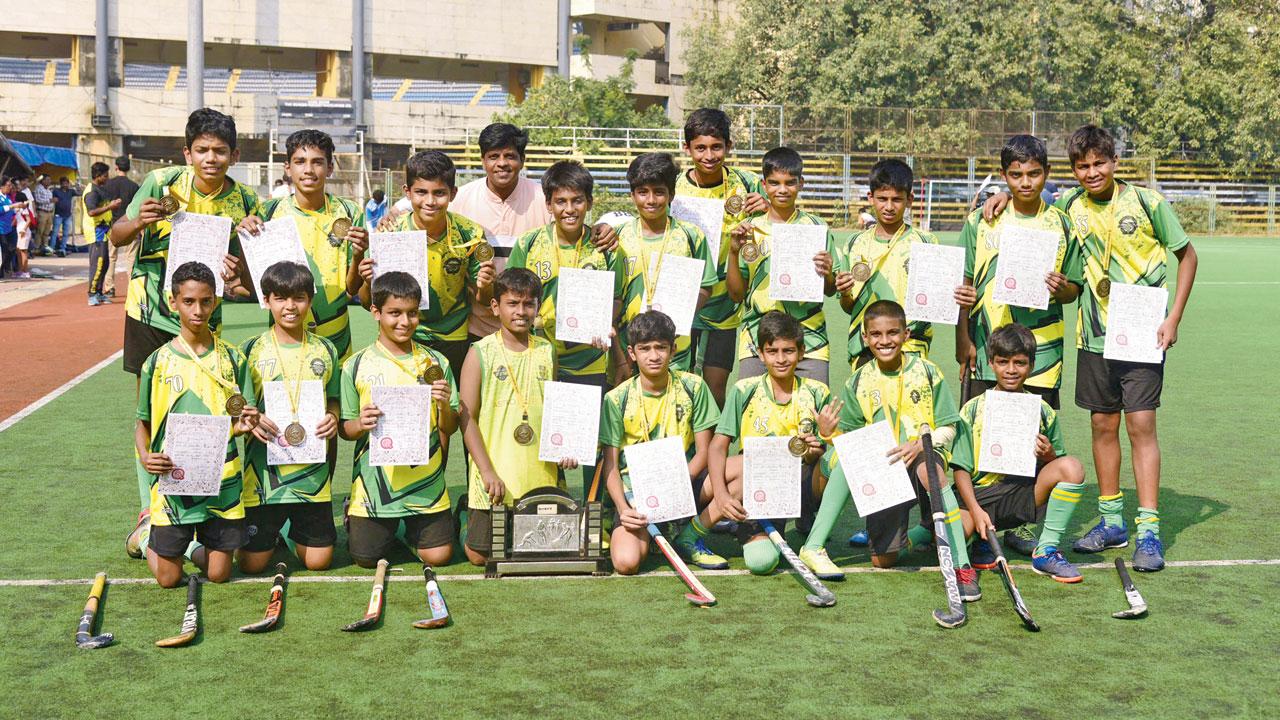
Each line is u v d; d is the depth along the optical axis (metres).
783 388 5.59
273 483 5.22
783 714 3.77
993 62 40.50
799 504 5.40
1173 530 6.02
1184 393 10.02
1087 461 7.68
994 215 6.00
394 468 5.33
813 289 6.07
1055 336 5.94
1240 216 44.34
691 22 49.84
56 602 4.82
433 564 5.45
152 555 4.98
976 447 5.68
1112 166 5.75
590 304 5.82
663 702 3.85
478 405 5.59
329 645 4.36
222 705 3.81
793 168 6.21
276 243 5.72
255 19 42.81
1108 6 41.94
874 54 40.50
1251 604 4.88
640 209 6.15
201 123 5.66
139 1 41.53
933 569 5.44
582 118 42.38
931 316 5.94
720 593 5.05
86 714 3.74
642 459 5.36
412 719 3.71
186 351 5.16
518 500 5.34
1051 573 5.29
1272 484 6.95
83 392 9.84
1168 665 4.20
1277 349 12.80
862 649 4.35
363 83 44.69
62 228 25.84
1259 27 43.50
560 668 4.14
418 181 5.74
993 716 3.77
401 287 5.37
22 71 41.56
